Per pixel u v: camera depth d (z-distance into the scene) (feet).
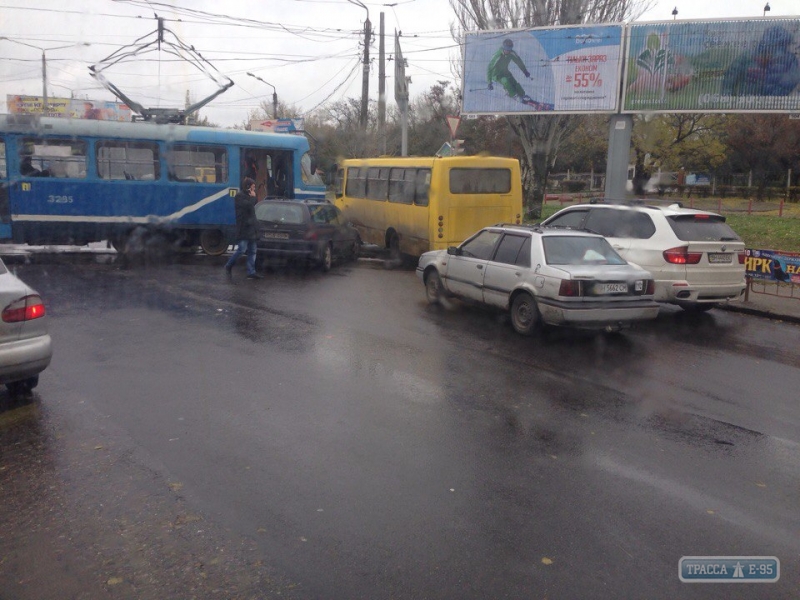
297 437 17.75
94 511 13.82
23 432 17.83
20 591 11.20
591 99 77.36
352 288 40.78
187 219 52.54
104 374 22.79
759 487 15.58
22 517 13.57
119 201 50.72
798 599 11.34
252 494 14.58
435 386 22.29
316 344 27.27
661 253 32.96
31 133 48.55
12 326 18.70
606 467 16.43
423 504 14.30
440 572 11.85
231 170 53.62
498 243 31.86
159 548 12.50
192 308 33.50
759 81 72.23
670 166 126.93
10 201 48.49
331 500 14.39
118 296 36.14
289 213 45.96
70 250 55.93
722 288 33.37
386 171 54.85
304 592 11.24
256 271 46.14
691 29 73.41
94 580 11.52
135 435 17.71
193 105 62.13
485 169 48.08
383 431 18.31
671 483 15.66
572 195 126.21
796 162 128.98
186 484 15.01
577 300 27.40
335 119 120.26
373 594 11.21
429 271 36.45
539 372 24.30
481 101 81.82
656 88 75.05
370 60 79.61
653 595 11.34
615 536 13.20
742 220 90.99
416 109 111.86
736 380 24.14
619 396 21.90
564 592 11.36
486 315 33.68
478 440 17.87
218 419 18.92
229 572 11.76
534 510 14.17
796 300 39.47
